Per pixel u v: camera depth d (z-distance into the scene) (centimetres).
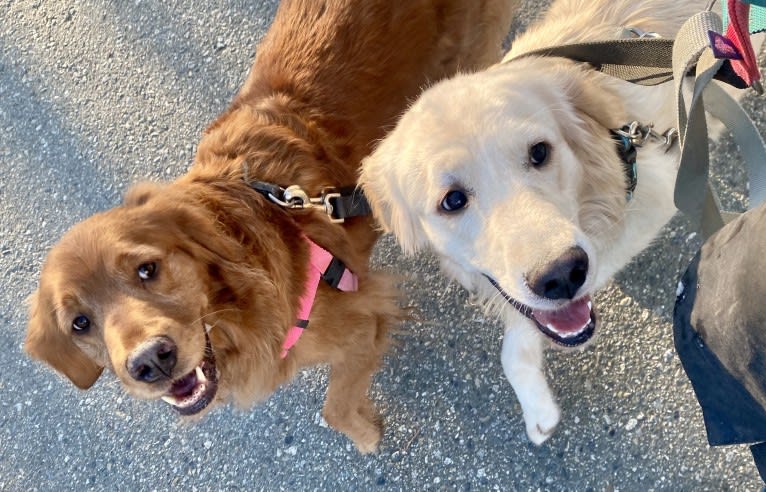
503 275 64
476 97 67
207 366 76
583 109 70
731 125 56
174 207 77
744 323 47
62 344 78
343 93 88
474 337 97
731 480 81
